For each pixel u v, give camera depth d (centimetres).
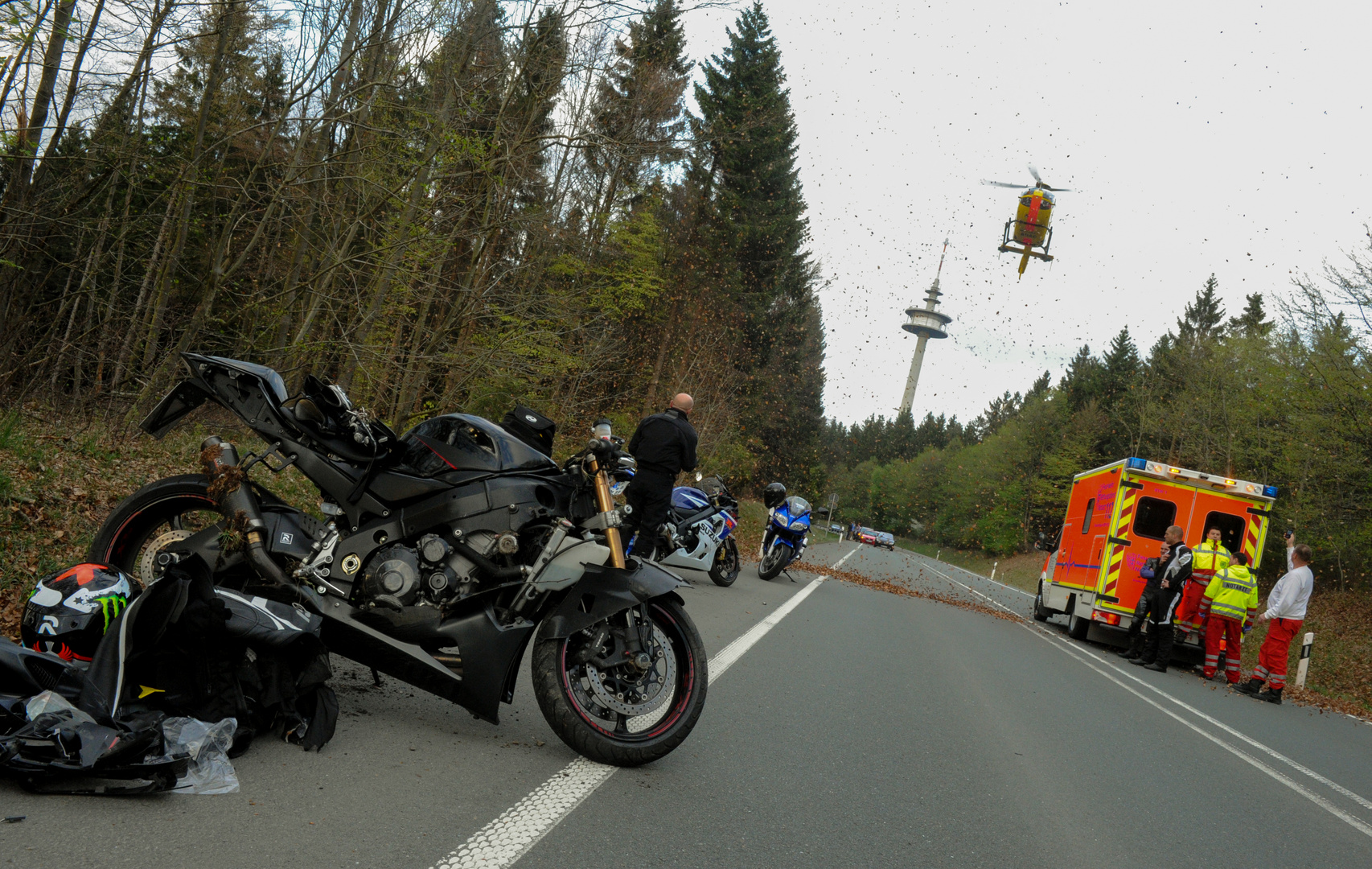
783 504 1673
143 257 1658
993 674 995
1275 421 3375
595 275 2395
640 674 465
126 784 333
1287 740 886
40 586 410
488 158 1418
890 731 645
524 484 484
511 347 1723
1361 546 2858
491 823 364
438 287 1570
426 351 1688
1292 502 3155
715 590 1339
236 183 1427
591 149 1686
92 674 356
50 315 1558
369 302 1516
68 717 339
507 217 1553
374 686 539
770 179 3966
